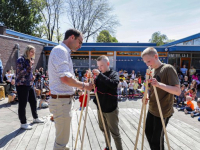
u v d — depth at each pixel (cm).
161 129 203
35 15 2342
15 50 1046
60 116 194
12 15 2097
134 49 1336
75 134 324
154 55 199
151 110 210
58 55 184
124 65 1366
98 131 339
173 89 180
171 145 290
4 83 851
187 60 1409
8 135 321
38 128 355
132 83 863
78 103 697
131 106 697
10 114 545
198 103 567
